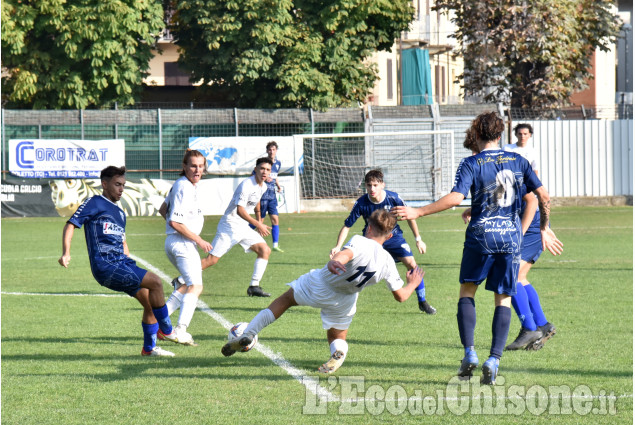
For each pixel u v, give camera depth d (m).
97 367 10.94
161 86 60.59
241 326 10.72
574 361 11.07
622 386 9.76
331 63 53.50
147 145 48.75
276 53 52.97
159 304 11.69
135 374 10.50
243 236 17.36
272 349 11.91
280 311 10.46
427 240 31.80
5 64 51.38
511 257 9.90
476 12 55.41
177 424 8.32
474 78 58.78
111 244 11.59
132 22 50.62
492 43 55.47
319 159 49.81
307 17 52.97
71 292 18.98
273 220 28.14
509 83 57.41
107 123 48.50
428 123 50.62
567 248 27.53
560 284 18.94
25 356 11.72
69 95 50.94
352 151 50.25
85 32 49.53
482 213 9.94
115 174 11.69
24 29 49.31
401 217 10.06
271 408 8.87
